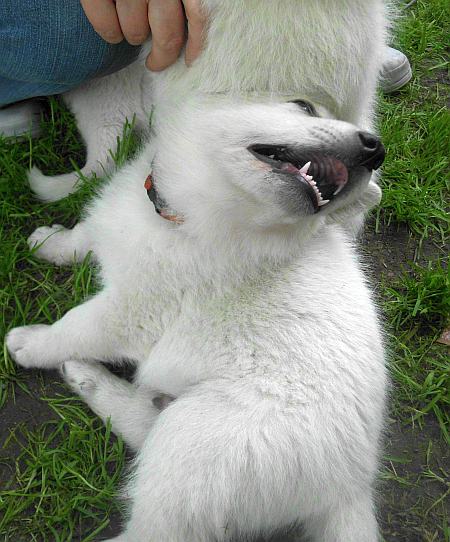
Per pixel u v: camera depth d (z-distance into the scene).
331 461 0.37
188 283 0.42
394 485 0.46
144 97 0.54
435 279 0.54
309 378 0.38
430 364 0.52
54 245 0.51
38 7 0.45
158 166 0.41
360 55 0.36
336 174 0.36
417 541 0.44
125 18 0.38
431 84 0.71
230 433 0.37
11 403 0.46
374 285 0.55
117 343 0.45
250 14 0.34
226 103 0.37
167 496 0.37
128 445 0.45
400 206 0.59
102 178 0.54
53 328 0.46
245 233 0.40
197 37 0.35
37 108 0.58
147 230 0.42
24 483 0.42
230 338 0.41
